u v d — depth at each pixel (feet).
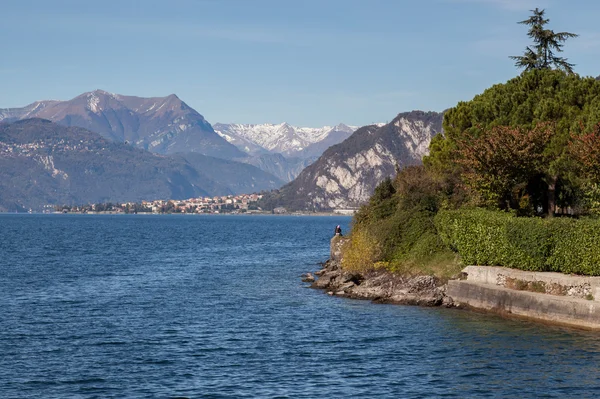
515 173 166.71
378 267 183.32
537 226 139.03
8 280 213.66
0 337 124.57
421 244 175.83
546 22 265.75
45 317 145.38
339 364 104.94
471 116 202.39
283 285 200.85
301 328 131.64
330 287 189.78
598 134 153.28
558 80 196.75
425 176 199.62
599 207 152.87
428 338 120.37
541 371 98.99
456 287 152.56
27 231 608.19
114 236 522.88
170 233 595.88
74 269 251.60
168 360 108.06
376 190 216.95
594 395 88.99
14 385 94.89
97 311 153.17
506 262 146.92
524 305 134.10
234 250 369.30
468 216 158.30
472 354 108.78
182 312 151.53
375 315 143.84
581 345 111.96
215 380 97.19
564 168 168.04
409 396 89.81
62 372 101.30
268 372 100.99
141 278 222.07
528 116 186.70
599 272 128.16
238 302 165.68
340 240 242.99
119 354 111.96
